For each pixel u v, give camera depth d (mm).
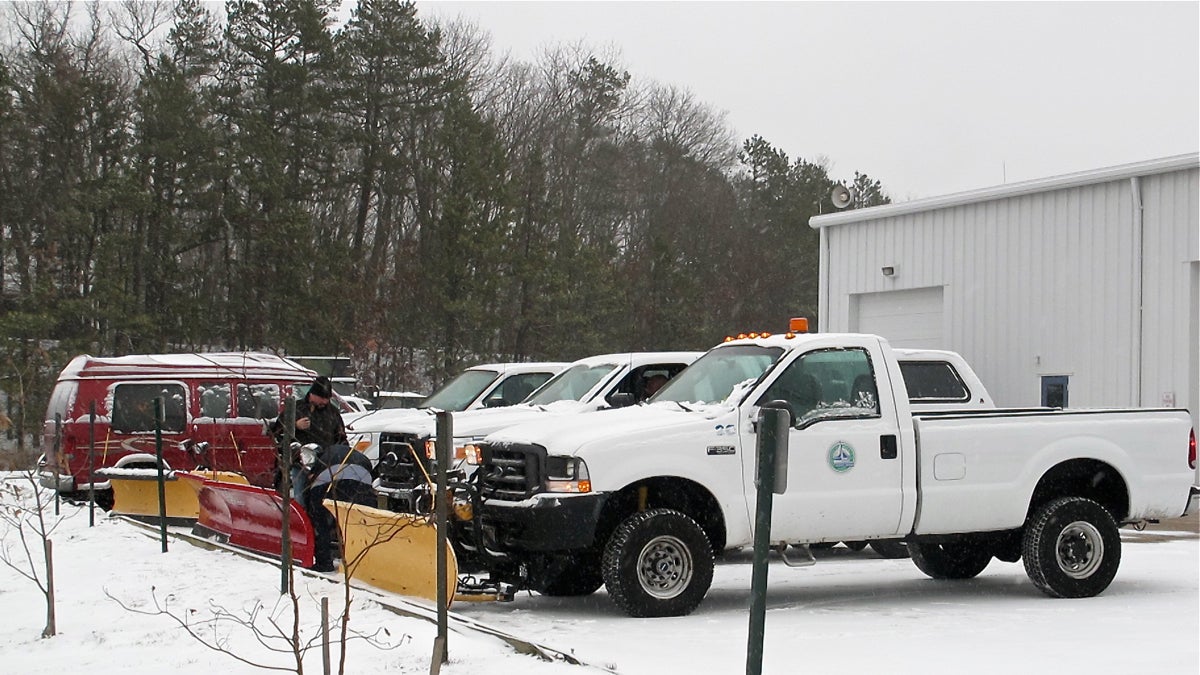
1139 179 19219
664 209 56750
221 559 11406
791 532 9562
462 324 38969
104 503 17641
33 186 37375
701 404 9914
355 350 36594
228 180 38938
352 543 10164
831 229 24750
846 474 9703
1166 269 18781
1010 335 21156
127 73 45562
